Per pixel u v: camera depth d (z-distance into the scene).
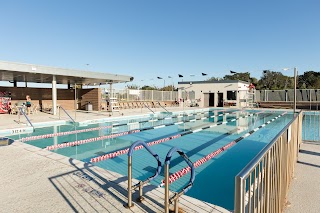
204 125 13.55
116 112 18.38
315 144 6.19
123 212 2.60
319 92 24.53
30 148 5.68
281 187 2.64
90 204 2.79
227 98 27.08
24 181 3.54
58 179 3.60
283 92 26.92
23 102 17.61
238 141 9.06
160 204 2.78
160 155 6.94
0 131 9.17
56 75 14.30
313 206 2.92
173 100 30.83
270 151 2.07
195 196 4.18
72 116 14.71
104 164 6.11
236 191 1.39
